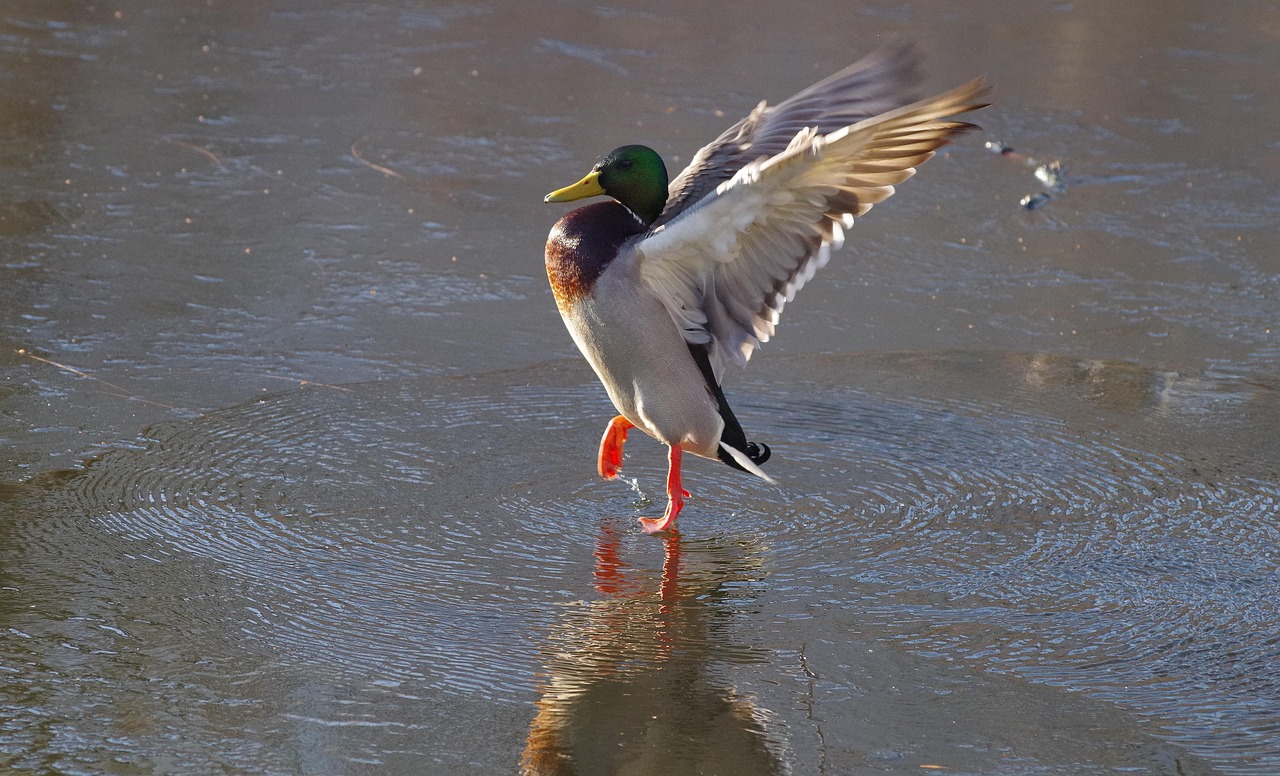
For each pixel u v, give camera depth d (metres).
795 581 8.67
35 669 7.27
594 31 24.23
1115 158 18.44
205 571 8.48
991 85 6.72
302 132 18.58
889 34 24.09
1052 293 14.23
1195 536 9.40
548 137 18.80
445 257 14.72
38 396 10.94
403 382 11.70
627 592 8.48
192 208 15.62
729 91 20.94
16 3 24.02
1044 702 7.35
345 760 6.61
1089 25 24.94
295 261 14.33
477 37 23.70
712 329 8.89
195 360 11.87
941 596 8.52
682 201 9.52
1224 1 26.45
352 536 9.05
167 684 7.21
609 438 9.95
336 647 7.68
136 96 19.62
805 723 7.07
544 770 6.59
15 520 8.98
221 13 24.47
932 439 10.91
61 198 15.60
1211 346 12.98
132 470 9.80
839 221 7.96
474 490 9.82
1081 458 10.61
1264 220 16.41
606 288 8.66
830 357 12.59
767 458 9.62
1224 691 7.52
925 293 14.15
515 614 8.15
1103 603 8.46
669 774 6.59
